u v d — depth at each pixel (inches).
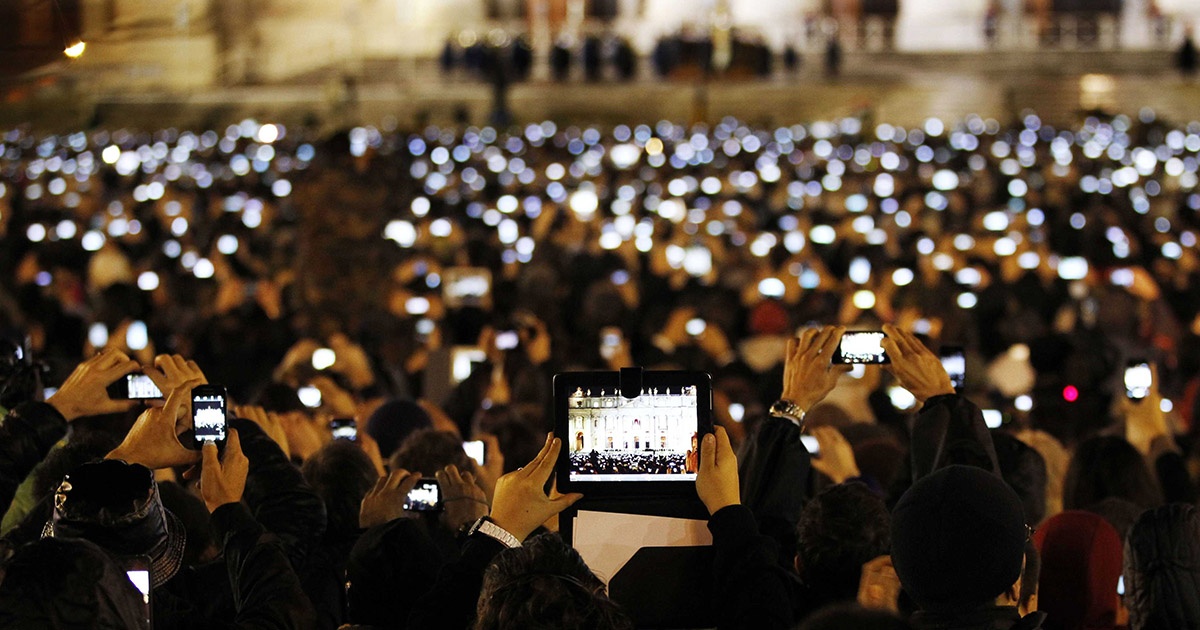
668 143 2258.9
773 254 1026.1
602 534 221.1
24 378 335.9
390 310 897.5
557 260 1040.8
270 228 1283.2
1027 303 896.3
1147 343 713.6
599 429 223.0
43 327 749.3
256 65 3056.1
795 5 3528.5
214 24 2842.0
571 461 222.4
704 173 1828.2
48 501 237.1
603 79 3075.8
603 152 2158.0
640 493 221.8
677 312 740.7
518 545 217.8
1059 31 3398.1
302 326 877.2
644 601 220.4
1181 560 245.6
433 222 1176.2
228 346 689.6
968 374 580.4
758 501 251.6
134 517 201.9
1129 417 395.9
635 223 1283.2
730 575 213.0
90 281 1071.0
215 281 965.2
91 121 2124.8
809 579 239.0
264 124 2514.8
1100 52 3240.7
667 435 222.7
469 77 3041.3
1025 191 1690.5
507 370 558.6
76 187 1699.1
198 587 251.8
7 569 182.7
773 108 2925.7
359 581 237.1
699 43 2997.0
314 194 914.7
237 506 233.0
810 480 347.3
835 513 237.5
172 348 679.7
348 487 283.4
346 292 909.8
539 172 1857.8
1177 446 445.1
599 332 757.3
